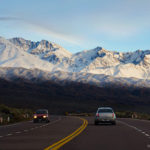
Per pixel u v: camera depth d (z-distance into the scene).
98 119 37.06
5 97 170.62
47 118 45.06
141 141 19.47
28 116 66.00
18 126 35.81
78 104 172.38
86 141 19.38
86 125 37.22
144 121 47.88
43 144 17.70
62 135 23.58
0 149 15.55
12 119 50.22
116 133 25.39
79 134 24.47
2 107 62.06
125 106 171.12
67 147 16.41
